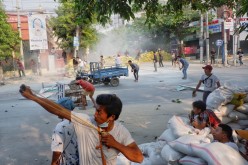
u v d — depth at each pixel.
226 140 4.16
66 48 33.09
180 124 5.14
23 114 11.69
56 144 3.24
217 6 8.50
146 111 10.84
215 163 3.59
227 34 28.97
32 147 7.47
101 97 2.61
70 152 3.29
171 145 4.48
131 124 9.07
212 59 30.88
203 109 5.27
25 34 32.09
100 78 18.56
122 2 5.93
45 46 26.00
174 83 18.23
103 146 2.57
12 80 24.91
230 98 6.11
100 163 2.57
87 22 6.50
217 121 5.19
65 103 3.45
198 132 4.88
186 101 12.41
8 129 9.41
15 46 26.67
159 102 12.52
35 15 25.67
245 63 30.30
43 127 9.48
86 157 2.60
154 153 4.91
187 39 46.03
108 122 2.59
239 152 3.87
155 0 7.02
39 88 19.16
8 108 13.16
